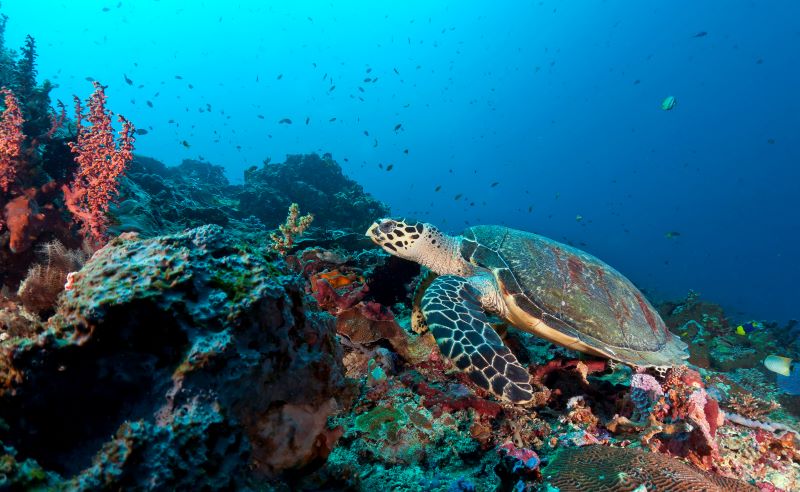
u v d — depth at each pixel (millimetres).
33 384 405
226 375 422
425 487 735
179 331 423
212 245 490
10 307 1003
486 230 1345
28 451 413
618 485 704
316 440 556
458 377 1042
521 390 922
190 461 380
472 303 1101
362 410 875
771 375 1565
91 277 432
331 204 3232
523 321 1145
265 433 491
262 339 463
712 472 872
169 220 1964
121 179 1618
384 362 1006
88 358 414
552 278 1161
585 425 954
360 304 1100
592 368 1250
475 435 875
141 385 431
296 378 510
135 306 406
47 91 1548
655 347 1155
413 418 864
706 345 1738
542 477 757
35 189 1130
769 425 1041
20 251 1071
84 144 1196
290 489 521
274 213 3010
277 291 463
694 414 911
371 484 728
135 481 359
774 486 890
